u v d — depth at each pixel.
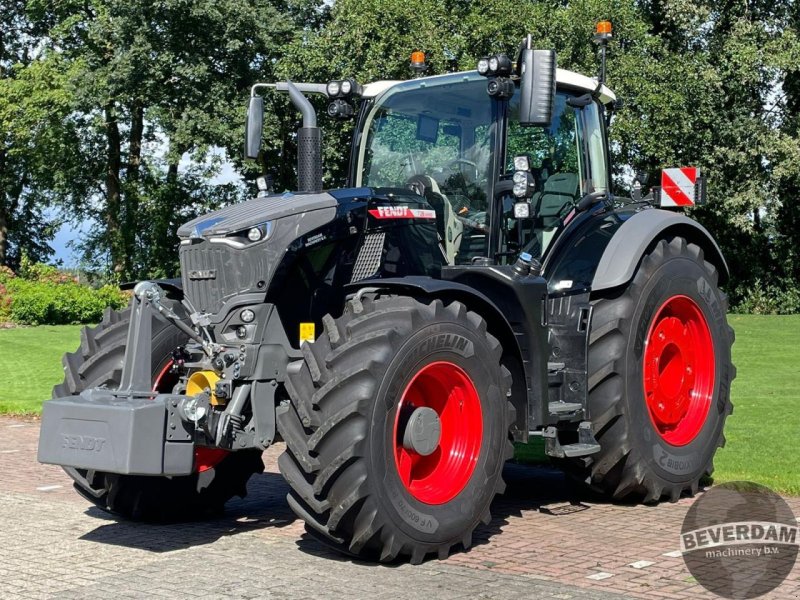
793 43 24.25
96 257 34.50
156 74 27.64
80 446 4.97
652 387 6.52
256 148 6.03
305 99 5.95
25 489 6.97
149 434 4.92
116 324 5.99
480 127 6.24
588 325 6.25
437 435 5.27
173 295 6.22
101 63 30.75
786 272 26.48
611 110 7.57
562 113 6.79
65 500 6.62
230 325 5.47
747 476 6.92
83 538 5.59
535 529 5.75
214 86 27.61
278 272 5.47
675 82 22.97
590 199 6.84
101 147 34.09
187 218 33.56
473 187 6.20
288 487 7.18
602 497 6.63
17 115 29.91
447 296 5.46
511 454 5.55
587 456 6.22
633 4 23.80
